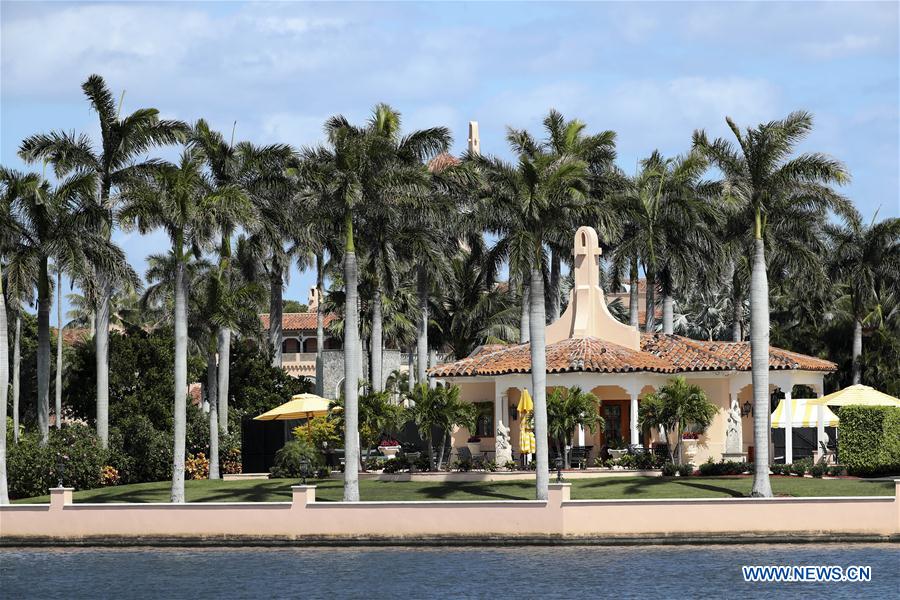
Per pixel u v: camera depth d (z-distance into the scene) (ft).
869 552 175.63
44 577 172.45
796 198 216.54
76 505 202.28
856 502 184.96
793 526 185.06
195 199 212.64
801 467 218.59
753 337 196.54
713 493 199.62
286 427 265.13
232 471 263.90
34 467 226.79
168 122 243.60
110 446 247.09
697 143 204.03
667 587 154.40
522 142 251.60
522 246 199.82
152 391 269.23
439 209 259.60
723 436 246.88
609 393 252.42
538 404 197.98
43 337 231.91
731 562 169.58
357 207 214.07
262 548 194.08
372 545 192.54
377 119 251.19
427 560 177.37
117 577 171.32
